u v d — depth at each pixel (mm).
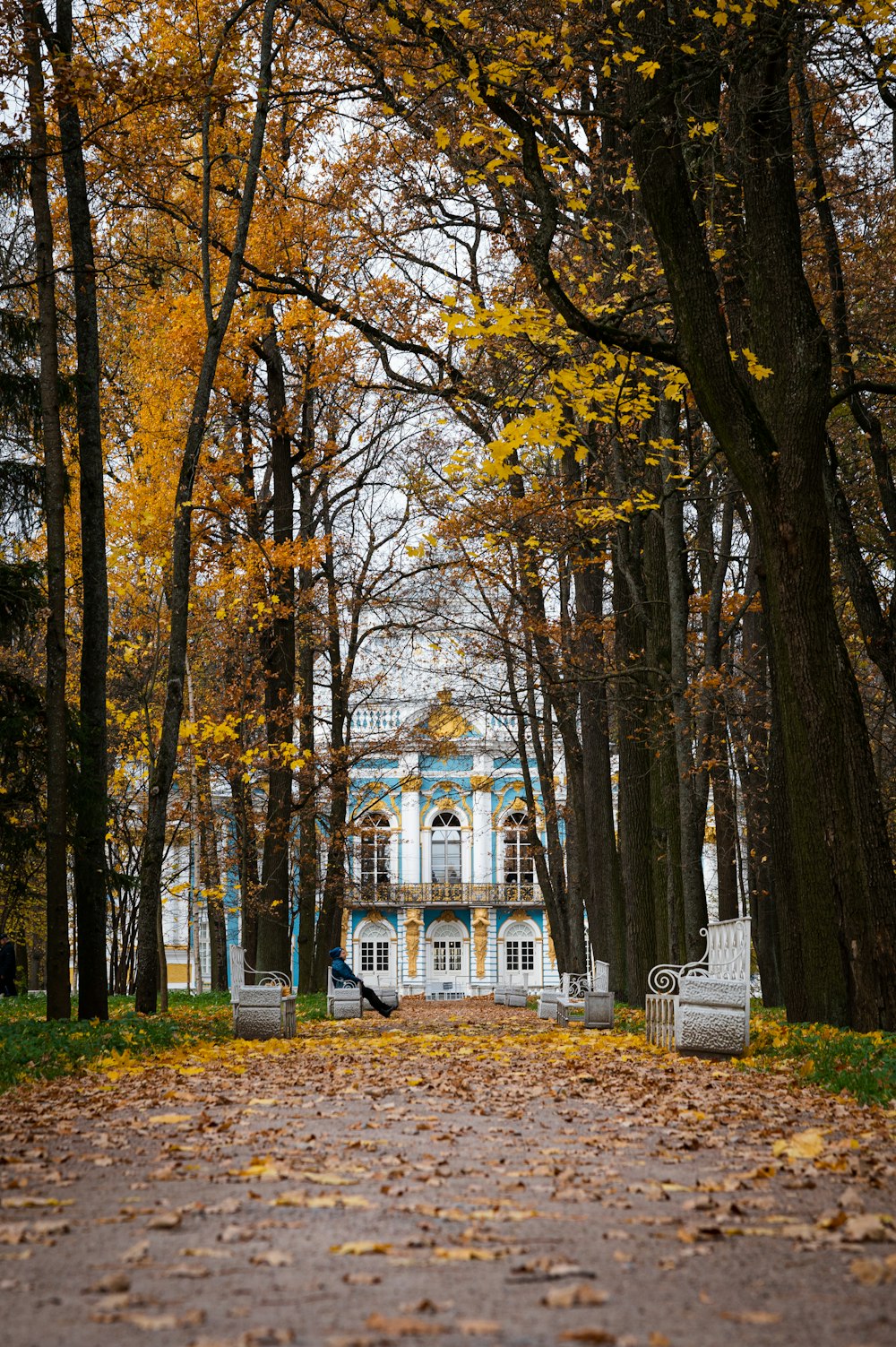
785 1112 8492
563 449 14805
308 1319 3709
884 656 20312
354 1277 4172
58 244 20359
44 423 16188
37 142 16156
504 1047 14695
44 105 16031
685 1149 6945
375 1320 3613
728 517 24422
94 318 18016
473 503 21250
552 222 14828
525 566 22078
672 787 20594
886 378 17250
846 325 17938
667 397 15672
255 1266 4367
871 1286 4070
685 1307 3838
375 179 22703
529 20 15016
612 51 15039
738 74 14969
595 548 22703
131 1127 7879
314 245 22562
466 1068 11727
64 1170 6398
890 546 21594
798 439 14219
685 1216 5168
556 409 14531
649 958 22734
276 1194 5633
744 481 14430
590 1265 4340
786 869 17641
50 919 15852
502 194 20156
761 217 14828
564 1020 20516
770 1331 3566
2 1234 4848
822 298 19359
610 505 19672
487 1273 4266
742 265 17000
